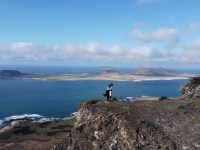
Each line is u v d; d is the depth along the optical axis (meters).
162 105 45.41
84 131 45.16
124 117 41.66
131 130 39.50
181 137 37.44
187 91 57.62
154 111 43.09
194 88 56.22
